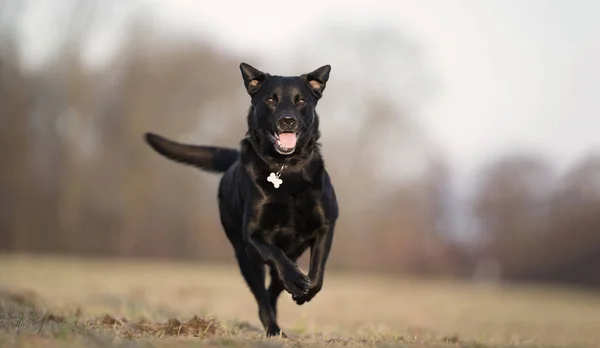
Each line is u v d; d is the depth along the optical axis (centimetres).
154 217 4009
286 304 1409
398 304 1742
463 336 847
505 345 620
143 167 3900
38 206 3775
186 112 3953
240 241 745
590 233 4606
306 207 666
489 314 1673
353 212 4372
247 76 693
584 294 3553
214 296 1505
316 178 669
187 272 2683
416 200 4522
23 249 3781
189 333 613
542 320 1600
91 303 1058
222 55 4056
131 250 3975
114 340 509
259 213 669
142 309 916
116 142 3894
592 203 4612
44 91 3725
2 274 1844
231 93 4012
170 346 491
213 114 4034
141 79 3878
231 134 4028
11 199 3719
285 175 662
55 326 580
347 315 1242
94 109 3850
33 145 3719
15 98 3600
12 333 506
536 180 4909
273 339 603
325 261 677
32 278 1741
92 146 3894
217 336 586
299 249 697
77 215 3838
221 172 823
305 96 675
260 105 673
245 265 738
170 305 1130
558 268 4744
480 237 4934
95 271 2347
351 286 2662
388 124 4297
